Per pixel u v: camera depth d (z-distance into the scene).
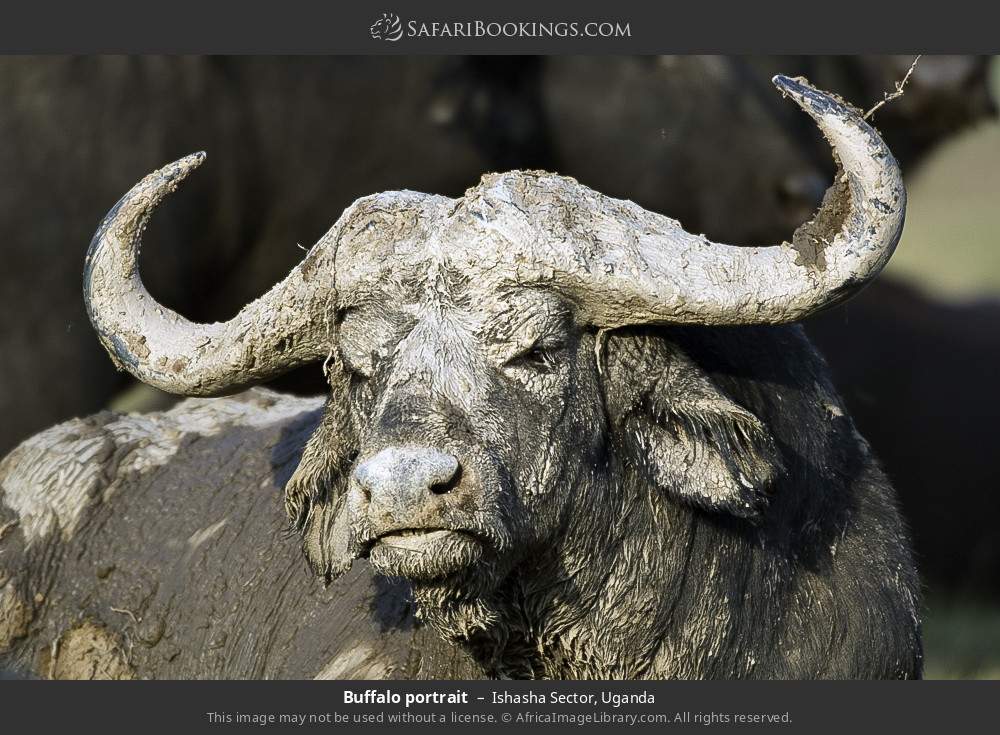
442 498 14.15
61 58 34.41
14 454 24.56
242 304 39.00
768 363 17.81
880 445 47.31
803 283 15.43
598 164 43.25
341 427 16.91
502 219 15.39
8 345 33.66
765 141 43.66
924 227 100.25
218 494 22.28
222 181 37.09
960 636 37.66
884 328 48.50
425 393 14.96
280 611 20.19
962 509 46.97
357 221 16.23
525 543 15.44
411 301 15.60
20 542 23.08
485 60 40.75
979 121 46.44
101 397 34.91
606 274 15.38
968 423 47.53
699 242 15.84
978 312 50.72
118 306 17.36
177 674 21.00
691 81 43.25
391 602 19.12
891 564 18.75
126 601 21.86
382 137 39.31
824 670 17.95
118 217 17.25
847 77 45.50
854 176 15.13
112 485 23.30
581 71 42.66
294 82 37.84
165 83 35.75
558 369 15.58
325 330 16.86
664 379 16.34
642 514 16.67
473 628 16.09
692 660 17.19
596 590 16.61
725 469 16.03
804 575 18.00
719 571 17.17
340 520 17.39
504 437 15.08
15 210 33.53
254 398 24.72
